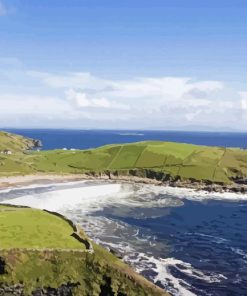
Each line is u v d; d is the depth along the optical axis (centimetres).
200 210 14075
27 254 6600
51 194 15400
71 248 6944
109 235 10269
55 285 6312
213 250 9444
